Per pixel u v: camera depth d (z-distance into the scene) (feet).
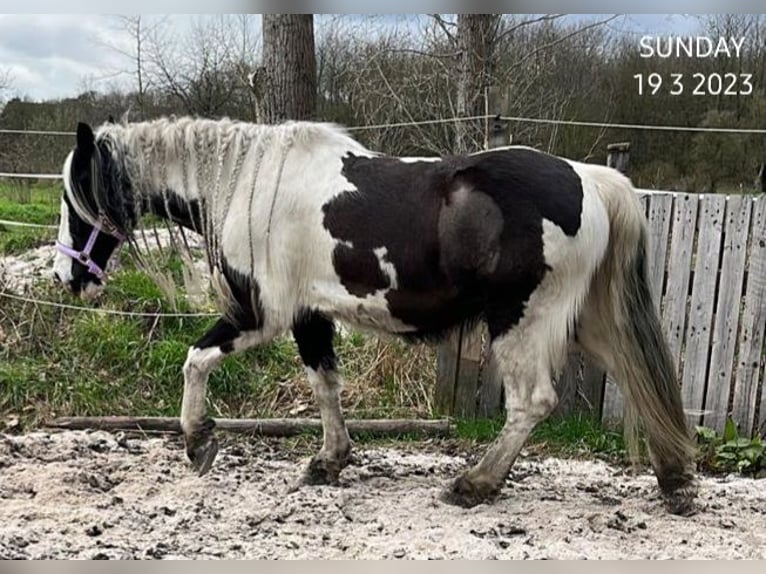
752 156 37.32
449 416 17.71
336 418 13.76
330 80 32.94
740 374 16.53
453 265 11.93
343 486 13.67
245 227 12.75
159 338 19.58
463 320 12.62
